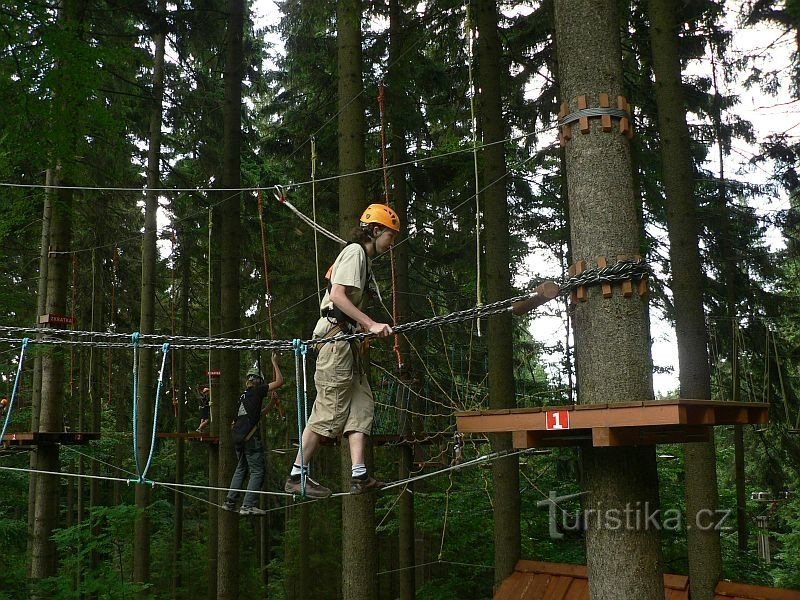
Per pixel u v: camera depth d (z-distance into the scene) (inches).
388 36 476.1
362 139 334.0
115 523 458.6
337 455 792.3
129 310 773.3
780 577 657.6
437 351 578.2
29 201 392.5
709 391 308.2
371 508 314.3
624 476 164.4
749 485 723.4
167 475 872.9
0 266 498.9
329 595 751.7
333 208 553.6
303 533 716.0
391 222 163.2
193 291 867.4
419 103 510.9
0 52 307.3
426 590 510.9
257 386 275.7
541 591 335.9
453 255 558.9
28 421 583.2
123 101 505.0
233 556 408.8
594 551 165.2
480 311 160.2
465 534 495.2
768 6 353.4
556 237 555.2
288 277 606.2
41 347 379.2
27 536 401.4
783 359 533.6
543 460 493.4
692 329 309.4
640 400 148.9
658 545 163.2
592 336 165.6
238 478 265.1
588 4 176.6
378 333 152.6
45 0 355.3
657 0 327.3
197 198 584.4
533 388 594.9
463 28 438.0
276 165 634.8
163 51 542.6
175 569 663.1
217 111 561.6
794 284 581.9
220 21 516.1
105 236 631.8
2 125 315.0
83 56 299.3
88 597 453.7
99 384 736.3
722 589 299.9
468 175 466.3
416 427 483.8
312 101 544.7
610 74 173.8
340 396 162.7
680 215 314.8
